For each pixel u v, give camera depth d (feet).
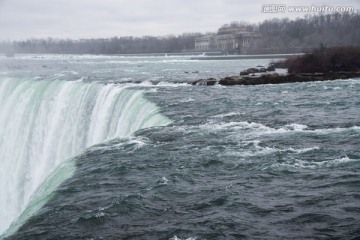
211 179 50.21
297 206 41.91
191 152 60.13
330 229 37.29
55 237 39.06
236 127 74.23
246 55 504.43
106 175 53.62
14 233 41.52
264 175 50.47
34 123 119.75
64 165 60.34
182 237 37.32
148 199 45.32
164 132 71.51
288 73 175.22
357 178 47.88
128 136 70.38
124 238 37.81
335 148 59.36
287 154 57.36
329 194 44.11
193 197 45.39
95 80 156.35
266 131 70.69
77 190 49.57
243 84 146.10
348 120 78.54
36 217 43.60
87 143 106.52
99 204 45.03
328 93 115.24
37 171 110.83
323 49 190.60
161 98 105.91
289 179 48.98
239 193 45.52
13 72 211.61
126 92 103.81
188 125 77.05
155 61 422.00
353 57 179.11
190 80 160.04
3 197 109.81
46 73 204.03
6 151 121.08
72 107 114.62
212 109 92.48
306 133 68.90
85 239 38.22
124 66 299.58
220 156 57.62
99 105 108.37
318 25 549.95
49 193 50.06
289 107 94.22
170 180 50.14
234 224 39.01
